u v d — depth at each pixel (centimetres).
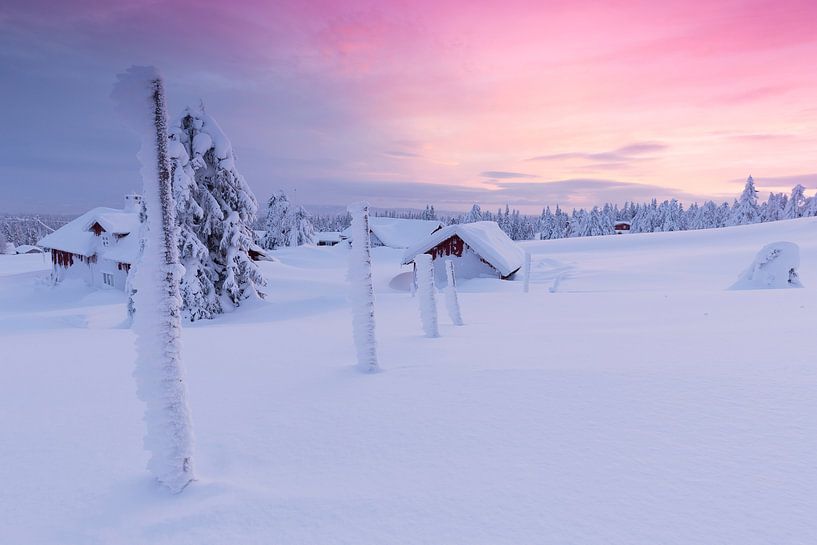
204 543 207
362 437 318
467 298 1720
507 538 197
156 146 275
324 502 236
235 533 213
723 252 4634
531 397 366
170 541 210
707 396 338
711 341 524
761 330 578
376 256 7338
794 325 602
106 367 610
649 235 7650
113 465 297
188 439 265
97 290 4097
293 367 565
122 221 4138
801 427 280
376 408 373
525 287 2458
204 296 2252
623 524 201
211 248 2358
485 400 369
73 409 414
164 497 253
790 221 6838
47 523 231
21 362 660
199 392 456
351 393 420
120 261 3641
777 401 320
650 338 578
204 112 2259
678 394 346
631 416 315
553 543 192
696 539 189
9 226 14962
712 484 228
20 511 243
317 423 350
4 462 303
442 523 211
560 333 709
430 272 803
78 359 681
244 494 249
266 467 285
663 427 294
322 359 615
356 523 215
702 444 269
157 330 262
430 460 277
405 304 1766
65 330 1470
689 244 6341
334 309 2031
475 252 3509
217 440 330
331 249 7612
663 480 234
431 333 804
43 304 3731
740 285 1831
